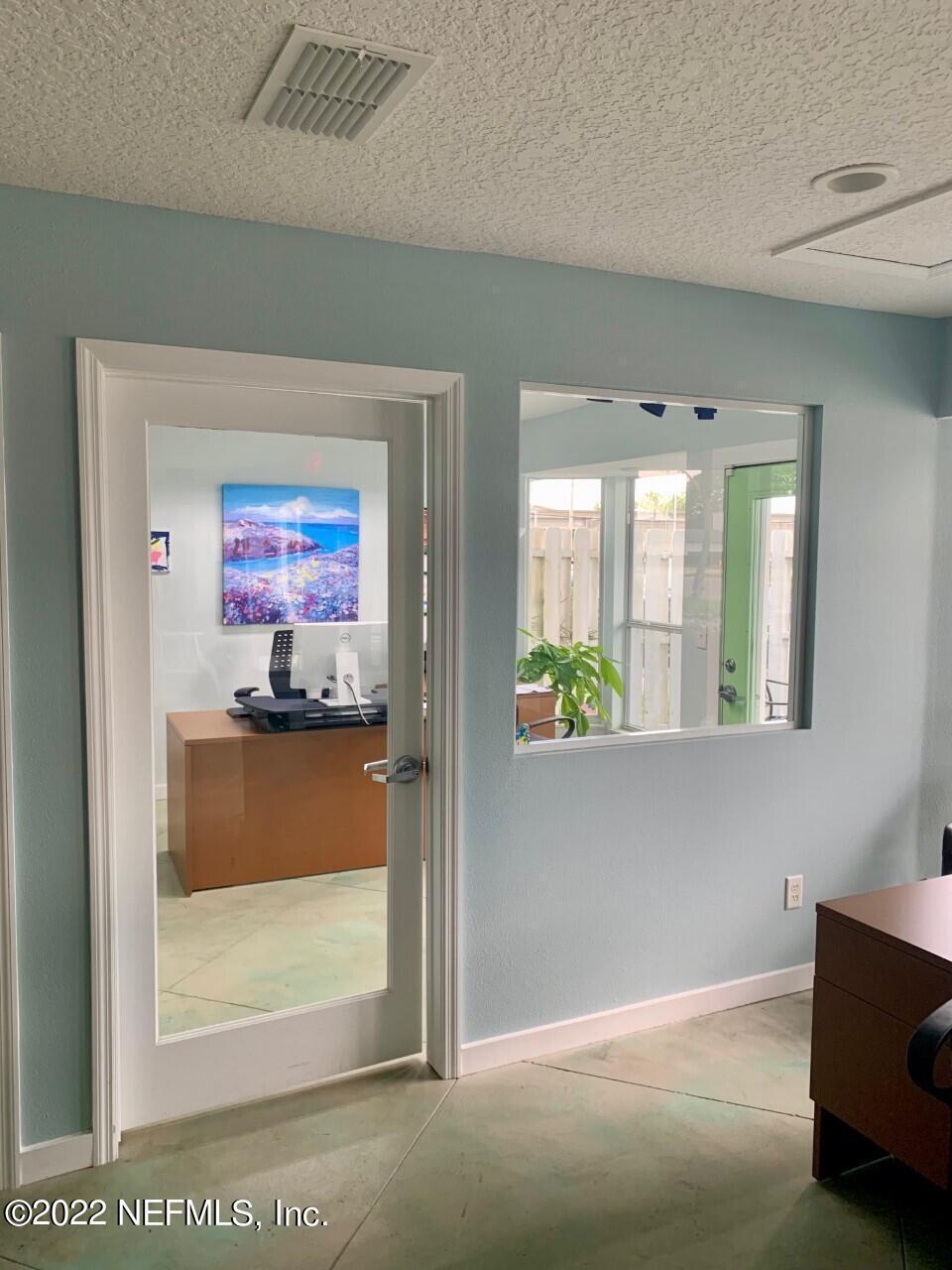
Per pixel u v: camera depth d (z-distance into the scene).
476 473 2.68
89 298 2.20
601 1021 3.00
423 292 2.57
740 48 1.50
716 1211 2.22
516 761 2.81
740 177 2.07
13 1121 2.27
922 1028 1.52
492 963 2.82
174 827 2.51
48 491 2.21
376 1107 2.62
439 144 1.89
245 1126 2.53
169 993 2.55
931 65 1.56
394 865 2.79
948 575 3.60
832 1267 2.05
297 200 2.21
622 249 2.61
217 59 1.54
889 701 3.49
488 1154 2.42
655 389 2.94
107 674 2.30
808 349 3.19
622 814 2.99
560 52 1.52
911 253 2.63
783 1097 2.68
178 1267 2.04
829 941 2.24
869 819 3.48
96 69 1.58
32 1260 2.06
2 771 2.19
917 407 3.45
